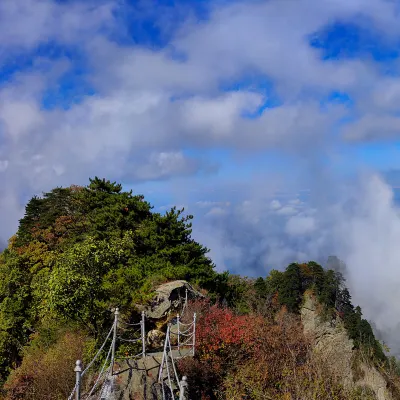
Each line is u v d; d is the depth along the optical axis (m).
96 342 15.90
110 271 17.75
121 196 31.41
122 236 27.53
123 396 10.60
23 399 14.88
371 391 12.97
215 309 19.33
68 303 15.23
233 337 14.82
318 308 42.19
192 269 26.44
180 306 19.66
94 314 16.12
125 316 17.94
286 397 11.16
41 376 15.00
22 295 24.75
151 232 27.19
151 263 25.11
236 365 13.90
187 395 11.78
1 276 25.95
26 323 24.08
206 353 14.09
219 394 12.93
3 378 23.09
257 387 12.56
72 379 14.32
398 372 15.03
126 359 12.72
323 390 11.04
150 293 19.38
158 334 17.75
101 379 11.64
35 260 29.97
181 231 28.20
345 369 13.20
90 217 32.19
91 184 34.31
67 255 16.34
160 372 11.38
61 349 16.00
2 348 23.73
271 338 14.59
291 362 12.83
